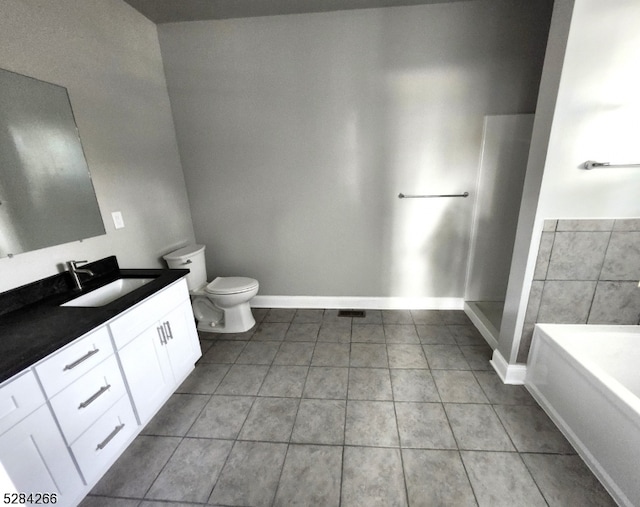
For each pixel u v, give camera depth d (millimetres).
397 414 1625
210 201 2703
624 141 1336
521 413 1606
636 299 1564
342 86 2293
